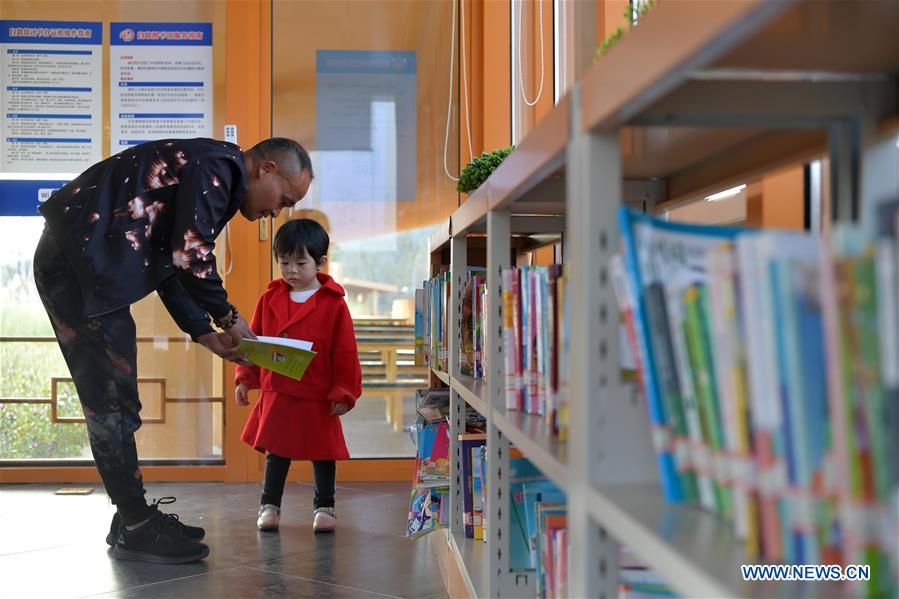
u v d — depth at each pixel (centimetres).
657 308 70
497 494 150
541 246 233
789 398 54
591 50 99
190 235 228
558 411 110
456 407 212
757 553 58
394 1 391
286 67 386
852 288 48
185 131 382
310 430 282
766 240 53
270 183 253
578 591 84
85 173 238
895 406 47
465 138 392
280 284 306
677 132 100
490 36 386
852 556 49
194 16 383
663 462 71
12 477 372
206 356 381
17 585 223
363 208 390
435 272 286
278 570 239
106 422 240
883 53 73
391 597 215
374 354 389
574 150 86
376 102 390
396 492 356
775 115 85
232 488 363
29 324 377
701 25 55
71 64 381
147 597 213
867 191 86
